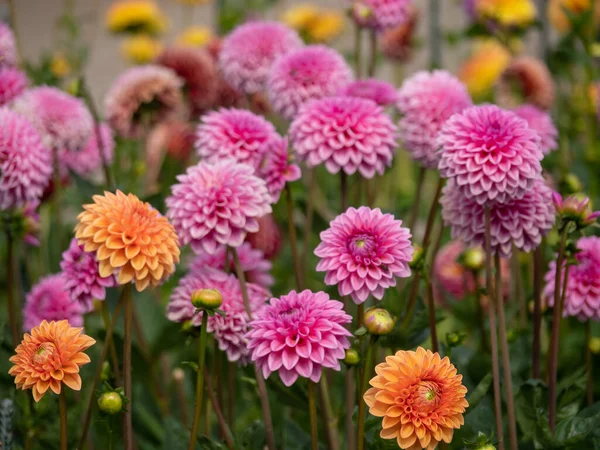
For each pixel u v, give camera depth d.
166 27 3.91
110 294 1.90
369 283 1.45
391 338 1.69
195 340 1.79
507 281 2.12
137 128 2.37
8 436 1.51
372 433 1.58
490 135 1.47
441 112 1.80
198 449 1.70
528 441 1.66
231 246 1.57
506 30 3.04
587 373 1.77
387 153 1.68
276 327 1.40
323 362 1.40
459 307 2.11
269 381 1.66
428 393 1.36
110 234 1.44
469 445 1.44
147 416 2.00
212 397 1.59
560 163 2.65
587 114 2.60
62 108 1.96
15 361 1.43
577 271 1.68
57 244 2.22
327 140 1.68
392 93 1.87
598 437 1.61
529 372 1.81
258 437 1.65
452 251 2.21
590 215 1.57
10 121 1.71
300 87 1.86
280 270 2.32
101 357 1.57
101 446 1.85
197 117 2.51
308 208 1.87
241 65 2.04
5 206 1.72
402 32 3.00
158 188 2.65
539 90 2.70
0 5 3.35
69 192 2.38
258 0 3.23
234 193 1.54
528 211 1.56
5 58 2.03
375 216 1.47
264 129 1.70
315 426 1.45
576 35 2.51
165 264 1.47
